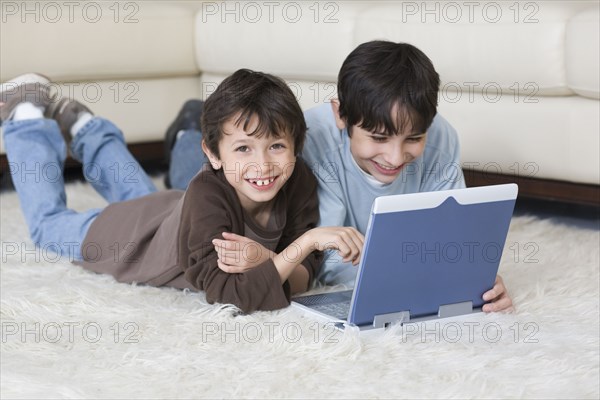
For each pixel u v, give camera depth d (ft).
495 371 5.01
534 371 5.00
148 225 6.74
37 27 10.24
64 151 7.99
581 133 8.32
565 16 8.29
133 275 6.72
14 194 9.94
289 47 10.30
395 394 4.69
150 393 4.71
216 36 11.06
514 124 8.75
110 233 7.11
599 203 8.50
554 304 6.17
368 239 5.40
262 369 4.98
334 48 9.91
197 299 6.29
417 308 5.82
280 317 5.81
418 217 5.50
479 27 8.73
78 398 4.63
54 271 6.99
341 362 5.10
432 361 5.14
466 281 5.92
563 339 5.53
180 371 4.98
